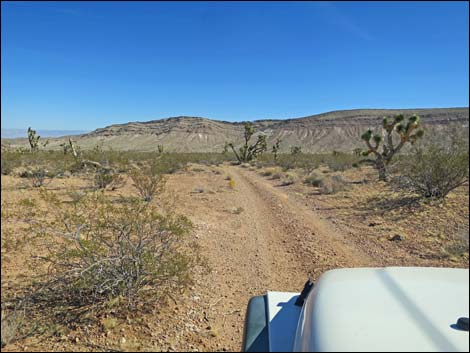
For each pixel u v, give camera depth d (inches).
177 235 218.4
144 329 167.2
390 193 595.5
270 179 979.9
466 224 380.5
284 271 259.4
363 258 288.2
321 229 391.9
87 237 198.4
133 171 495.2
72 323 167.0
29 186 639.1
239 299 209.6
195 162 1667.1
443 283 94.9
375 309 82.5
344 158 1475.1
